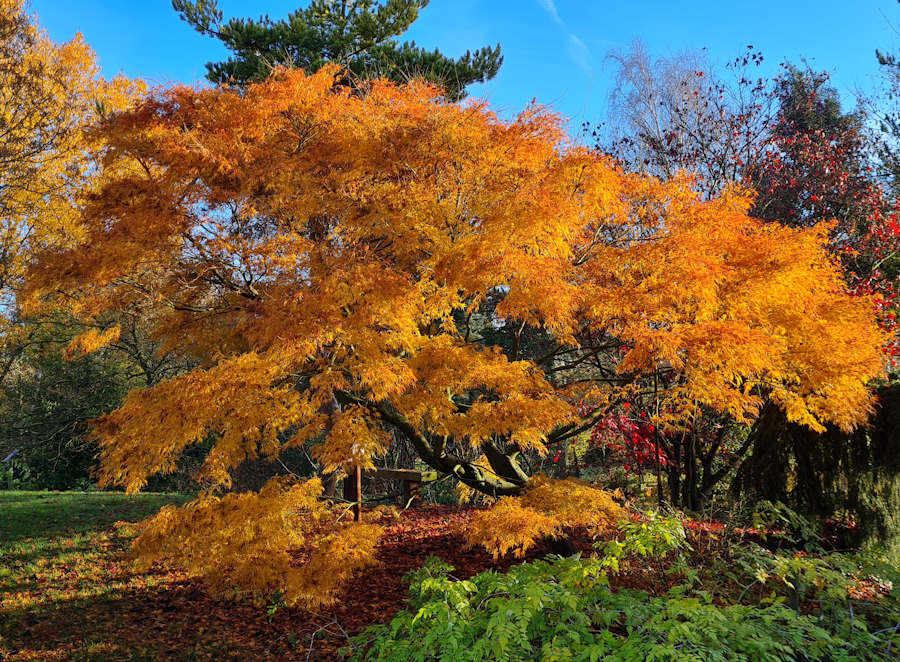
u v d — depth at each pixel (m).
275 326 6.37
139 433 6.80
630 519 6.80
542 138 7.45
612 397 9.36
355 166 7.71
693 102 18.02
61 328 20.30
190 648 7.78
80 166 15.31
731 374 6.71
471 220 7.65
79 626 8.46
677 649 3.69
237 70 16.75
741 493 9.56
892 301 10.98
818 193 15.69
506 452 9.85
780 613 4.25
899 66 21.73
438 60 17.03
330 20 17.02
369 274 6.65
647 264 7.02
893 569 6.09
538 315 7.16
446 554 10.59
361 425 7.05
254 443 7.62
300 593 6.90
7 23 14.87
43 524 13.45
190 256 7.97
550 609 4.38
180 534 7.00
